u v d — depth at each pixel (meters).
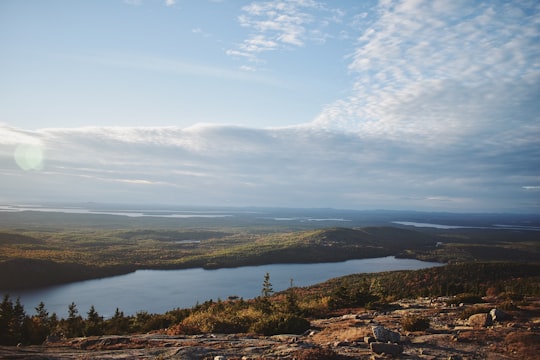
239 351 15.80
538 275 106.25
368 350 15.58
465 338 16.78
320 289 92.00
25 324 30.52
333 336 19.42
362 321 24.17
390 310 31.61
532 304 25.08
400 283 104.56
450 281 102.88
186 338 19.97
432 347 15.75
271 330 21.98
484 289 56.56
